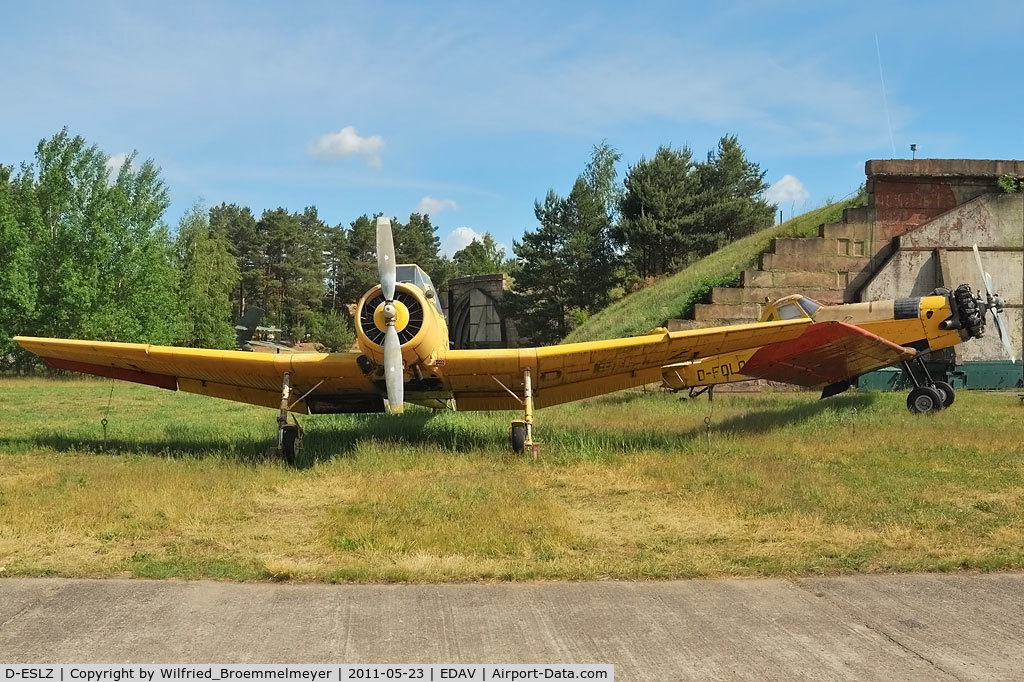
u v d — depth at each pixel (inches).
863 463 305.3
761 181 1854.1
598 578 173.2
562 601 158.4
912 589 165.8
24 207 1184.8
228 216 3164.4
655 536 208.5
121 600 158.4
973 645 136.8
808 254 745.6
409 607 154.8
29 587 166.4
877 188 745.6
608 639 139.3
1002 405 513.7
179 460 318.7
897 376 652.1
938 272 722.2
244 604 156.3
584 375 364.2
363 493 252.7
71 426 448.1
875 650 134.7
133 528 213.0
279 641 138.3
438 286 3056.1
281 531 213.6
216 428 434.0
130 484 259.3
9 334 1159.6
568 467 303.9
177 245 1942.7
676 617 149.7
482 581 171.3
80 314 1171.9
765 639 139.3
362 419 476.7
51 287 1182.3
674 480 272.5
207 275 1930.4
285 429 322.7
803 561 182.4
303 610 153.1
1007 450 328.5
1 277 1157.7
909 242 727.7
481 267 3240.7
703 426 416.2
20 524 213.3
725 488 259.0
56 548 195.2
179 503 234.4
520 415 491.8
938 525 213.9
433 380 348.5
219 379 365.1
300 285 2682.1
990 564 180.1
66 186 1192.2
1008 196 725.3
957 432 366.3
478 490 257.1
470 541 198.1
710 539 204.7
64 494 247.0
